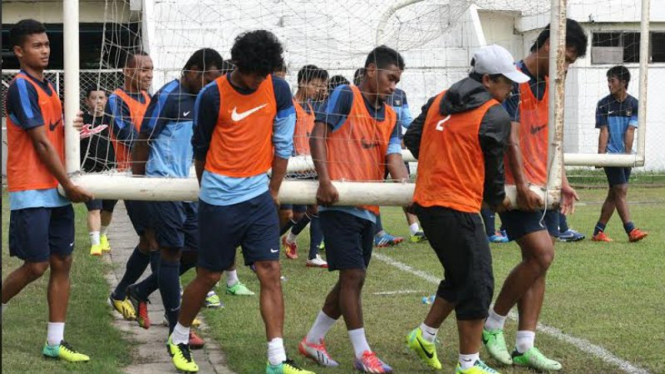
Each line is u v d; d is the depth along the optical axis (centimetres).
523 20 1565
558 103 503
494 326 512
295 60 981
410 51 1101
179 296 550
